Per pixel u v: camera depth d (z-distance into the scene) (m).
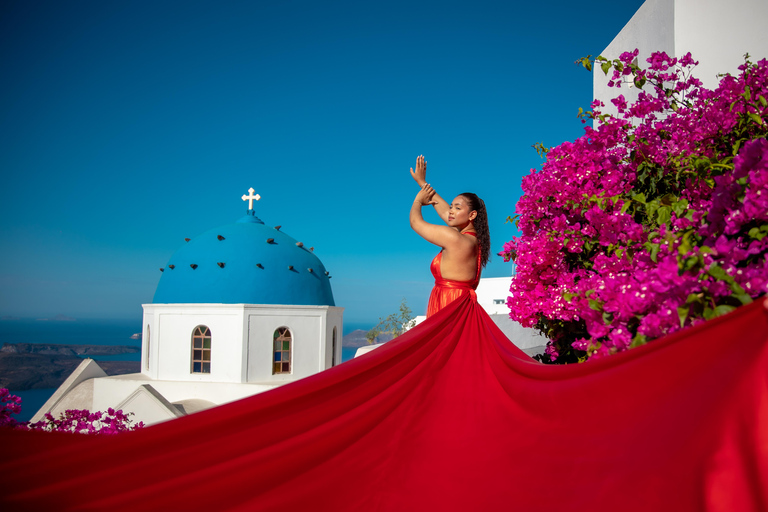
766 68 3.52
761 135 3.33
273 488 1.84
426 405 2.49
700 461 1.43
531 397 2.18
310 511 1.79
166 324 20.33
